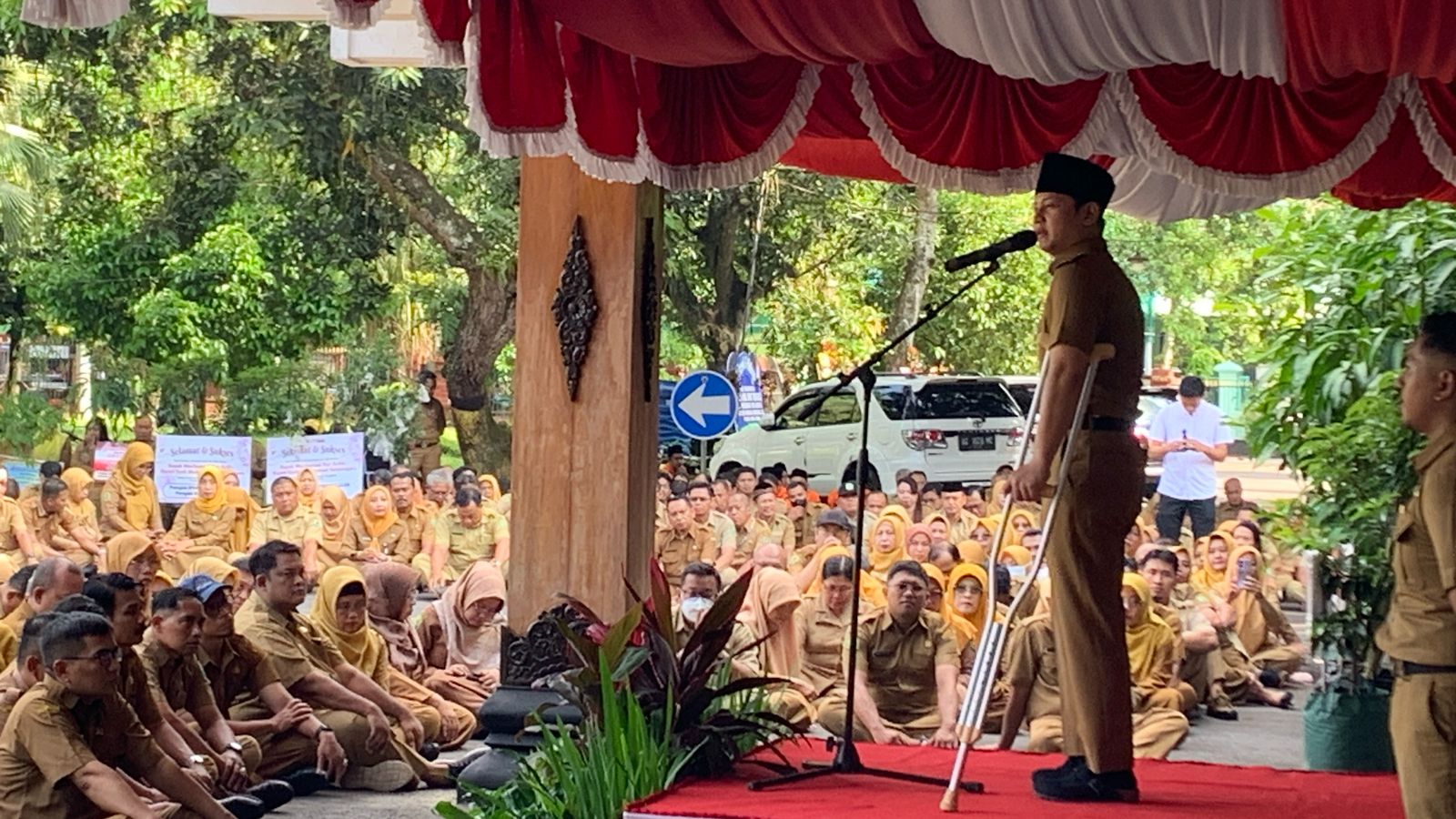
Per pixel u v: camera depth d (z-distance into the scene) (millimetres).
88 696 5930
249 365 20047
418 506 13906
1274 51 5270
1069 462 5059
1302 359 7840
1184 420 15141
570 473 7168
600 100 6449
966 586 9984
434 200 18578
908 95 7406
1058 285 5059
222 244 18734
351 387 20875
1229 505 15328
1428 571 4133
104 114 19297
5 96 19781
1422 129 7215
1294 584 12477
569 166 7184
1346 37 5059
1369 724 7574
